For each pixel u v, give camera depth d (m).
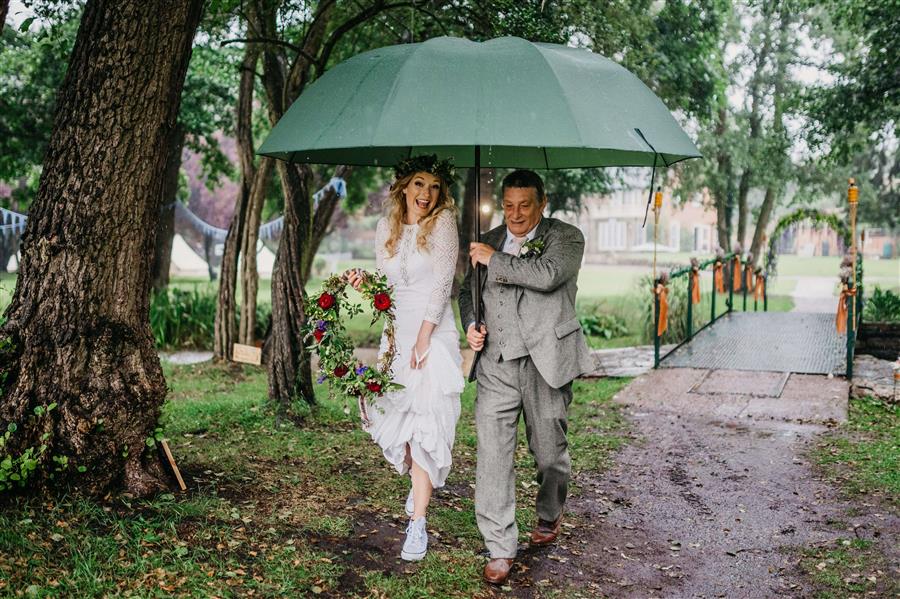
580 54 4.02
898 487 5.88
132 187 4.52
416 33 9.38
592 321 17.42
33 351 4.44
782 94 21.83
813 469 6.49
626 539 4.95
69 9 7.16
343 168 12.38
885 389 9.21
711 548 4.85
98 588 3.53
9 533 3.84
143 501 4.54
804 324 13.22
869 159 28.19
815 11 20.97
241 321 12.37
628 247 57.75
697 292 12.59
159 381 4.79
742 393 9.19
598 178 19.69
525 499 5.48
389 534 4.56
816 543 4.92
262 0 8.38
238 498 4.88
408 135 3.40
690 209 57.22
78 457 4.44
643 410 8.66
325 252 58.69
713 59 15.83
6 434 4.22
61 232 4.46
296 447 6.30
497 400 4.14
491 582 4.05
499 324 4.16
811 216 16.72
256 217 12.14
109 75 4.39
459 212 21.05
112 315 4.57
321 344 4.29
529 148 5.11
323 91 3.91
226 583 3.74
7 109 16.52
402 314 4.29
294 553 4.13
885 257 55.66
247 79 11.72
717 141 21.55
